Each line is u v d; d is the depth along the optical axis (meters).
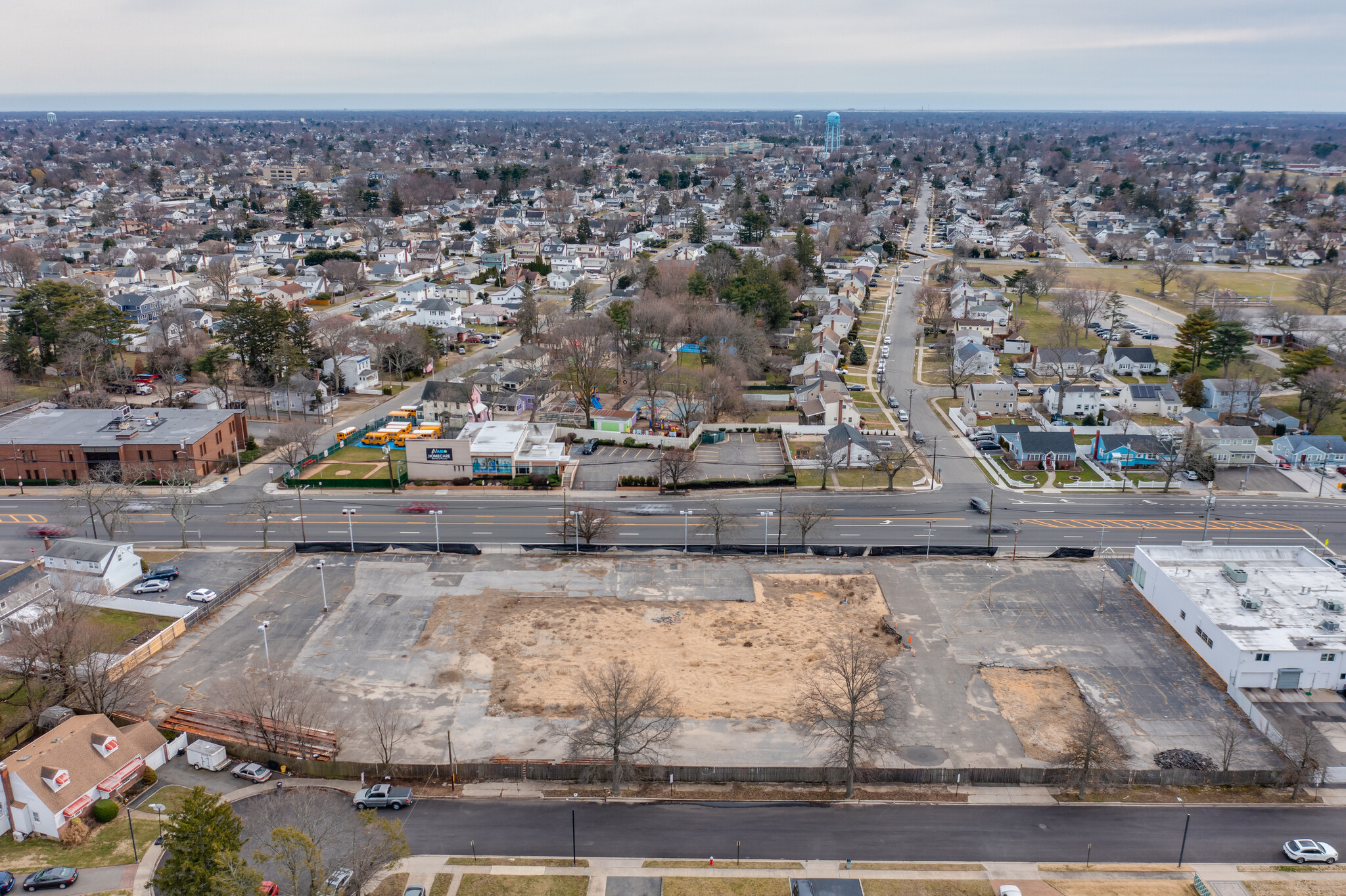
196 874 51.22
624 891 58.03
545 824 64.31
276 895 54.84
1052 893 57.84
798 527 110.69
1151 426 146.12
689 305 197.62
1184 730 74.31
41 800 61.34
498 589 96.19
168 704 76.31
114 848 60.84
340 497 120.38
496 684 79.56
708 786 68.62
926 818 65.19
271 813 63.66
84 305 174.12
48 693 75.50
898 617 90.75
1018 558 103.12
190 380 170.75
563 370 173.38
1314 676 78.25
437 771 68.75
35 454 123.31
